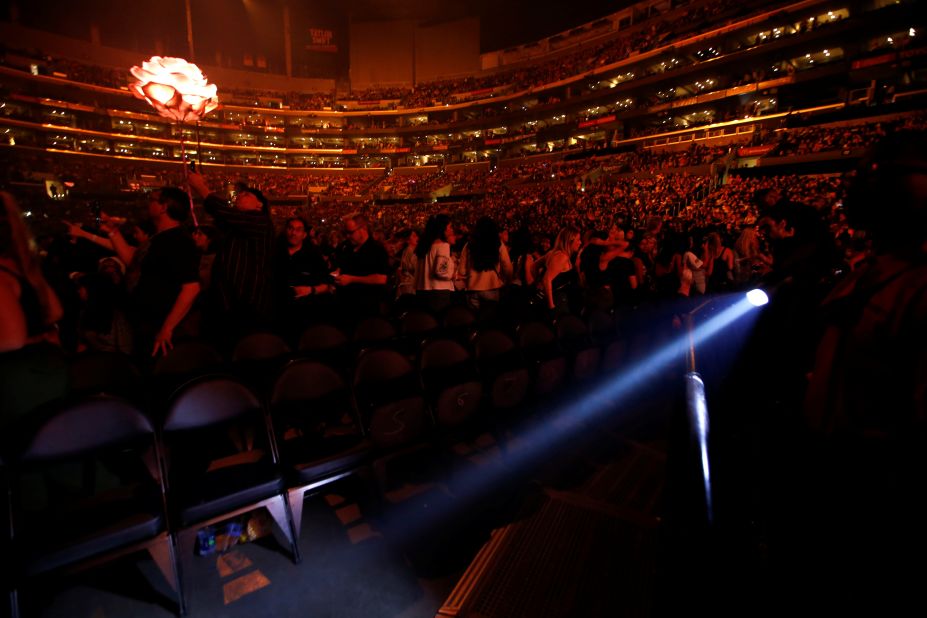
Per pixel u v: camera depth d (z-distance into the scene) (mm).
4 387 2020
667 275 6016
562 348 4441
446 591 2215
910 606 1156
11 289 1910
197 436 2713
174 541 2131
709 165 24312
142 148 44906
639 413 4316
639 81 36844
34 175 29766
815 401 1363
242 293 3598
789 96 28688
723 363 2357
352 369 3160
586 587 2207
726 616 1125
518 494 2980
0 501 1925
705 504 1233
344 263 5062
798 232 2305
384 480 2799
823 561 1319
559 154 40719
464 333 4594
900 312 1158
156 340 3115
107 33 44188
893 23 24625
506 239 7750
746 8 31062
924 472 1122
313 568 2354
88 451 2199
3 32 38500
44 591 2121
